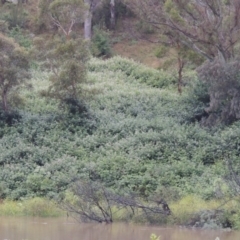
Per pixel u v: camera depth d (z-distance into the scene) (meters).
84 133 38.06
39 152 34.47
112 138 36.62
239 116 37.00
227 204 24.20
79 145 36.06
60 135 37.47
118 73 55.66
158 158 33.03
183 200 25.73
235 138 33.84
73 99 40.31
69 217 25.75
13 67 38.97
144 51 64.38
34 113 40.88
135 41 66.06
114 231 21.81
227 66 36.62
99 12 69.31
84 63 40.69
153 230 22.28
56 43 40.12
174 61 52.03
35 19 64.19
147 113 42.25
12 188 31.39
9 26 65.06
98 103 44.31
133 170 31.23
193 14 42.09
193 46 43.31
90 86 49.72
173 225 23.66
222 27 40.81
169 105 44.16
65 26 58.44
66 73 39.34
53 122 39.06
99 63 57.41
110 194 24.56
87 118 39.91
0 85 39.56
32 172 32.47
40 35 63.56
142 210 24.45
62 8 54.03
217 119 37.62
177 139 34.75
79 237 20.20
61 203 26.42
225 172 30.00
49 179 31.11
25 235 20.44
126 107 44.09
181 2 41.84
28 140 37.00
